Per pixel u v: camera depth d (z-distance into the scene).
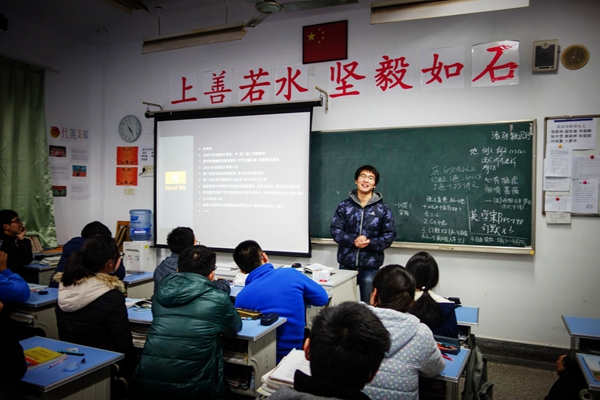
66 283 2.12
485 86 3.57
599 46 3.26
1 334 1.57
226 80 4.55
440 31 3.71
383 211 3.54
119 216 5.15
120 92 5.12
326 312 1.08
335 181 4.08
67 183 4.98
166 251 4.82
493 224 3.54
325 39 4.11
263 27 4.38
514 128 3.47
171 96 4.85
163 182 4.76
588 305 3.31
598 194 3.27
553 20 3.38
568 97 3.35
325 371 1.01
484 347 3.55
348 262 3.60
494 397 2.82
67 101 4.96
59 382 1.61
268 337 2.23
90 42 5.11
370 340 1.01
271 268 2.48
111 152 5.18
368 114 3.97
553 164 3.37
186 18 4.46
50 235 4.68
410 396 1.44
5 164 4.29
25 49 4.51
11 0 4.11
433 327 2.01
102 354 1.87
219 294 1.95
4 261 2.71
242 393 2.18
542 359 3.39
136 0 3.90
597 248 3.29
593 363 1.75
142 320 2.32
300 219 4.14
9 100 4.33
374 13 3.14
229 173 4.44
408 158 3.81
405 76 3.83
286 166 4.19
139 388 1.85
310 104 4.05
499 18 3.53
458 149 3.64
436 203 3.72
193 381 1.83
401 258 3.86
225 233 4.47
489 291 3.57
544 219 3.42
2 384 1.60
